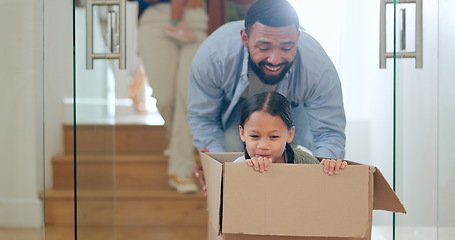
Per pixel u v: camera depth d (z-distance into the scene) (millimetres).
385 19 1494
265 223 1025
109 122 1969
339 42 1952
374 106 1826
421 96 1768
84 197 1543
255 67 1737
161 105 2744
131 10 3418
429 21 2059
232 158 1379
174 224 2514
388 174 1785
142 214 2510
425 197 1833
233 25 1897
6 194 2580
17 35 2619
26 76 2627
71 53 2814
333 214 1025
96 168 1713
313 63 1750
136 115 3594
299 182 1026
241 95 1814
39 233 2449
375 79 1859
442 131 1752
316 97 1780
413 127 1784
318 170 1026
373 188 1079
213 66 1838
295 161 1327
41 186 2615
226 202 1029
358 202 1026
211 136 1938
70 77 2818
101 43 1607
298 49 1751
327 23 1971
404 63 1730
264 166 1026
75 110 1401
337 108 1788
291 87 1775
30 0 2627
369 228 1039
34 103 2623
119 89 3516
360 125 1863
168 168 2658
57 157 2693
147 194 2512
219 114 1957
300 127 1829
